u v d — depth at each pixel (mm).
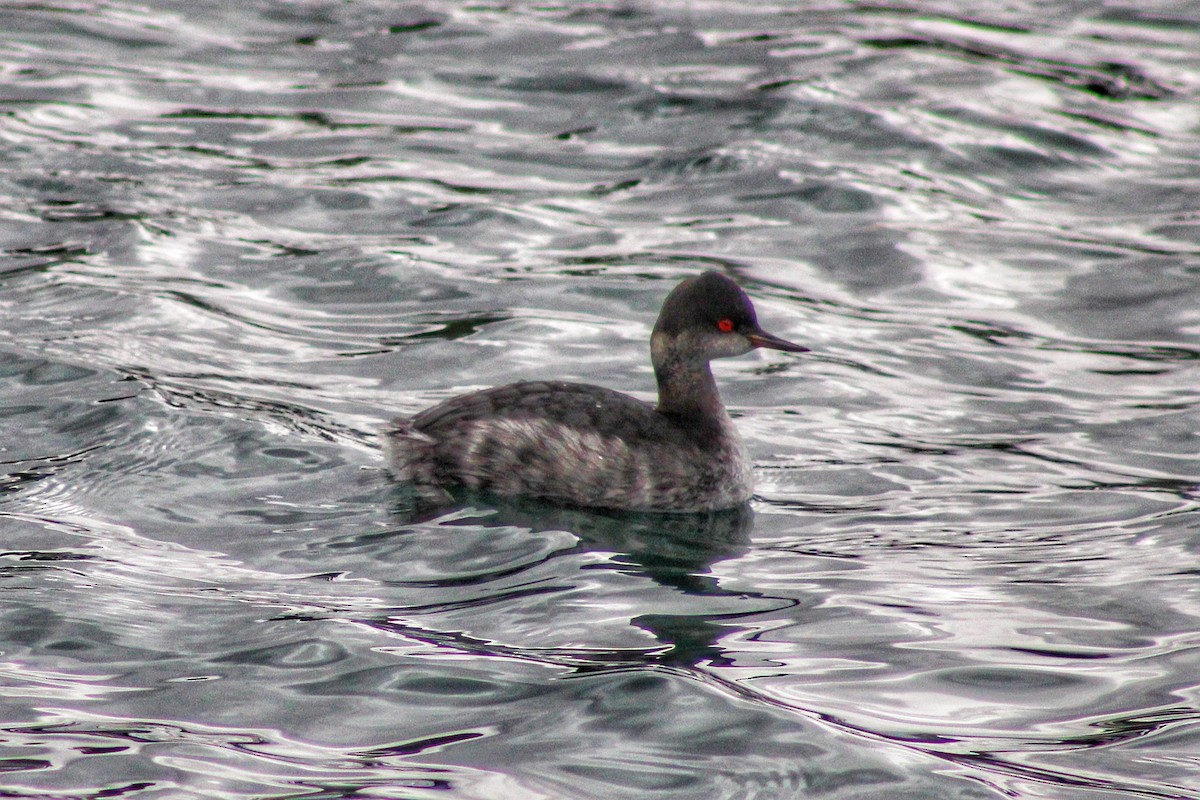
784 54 25359
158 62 24594
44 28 25812
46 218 18266
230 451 12422
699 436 12352
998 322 16547
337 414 13445
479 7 28062
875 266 17984
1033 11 28609
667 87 23703
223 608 9891
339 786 7883
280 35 26281
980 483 12648
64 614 9680
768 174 20609
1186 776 8125
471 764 8141
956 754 8336
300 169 20406
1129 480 12672
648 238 18609
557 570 10773
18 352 14156
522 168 20859
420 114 22781
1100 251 18469
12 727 8352
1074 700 9000
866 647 9625
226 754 8164
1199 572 10820
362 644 9453
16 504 11320
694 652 9500
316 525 11305
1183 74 24906
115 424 12727
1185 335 16219
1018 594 10484
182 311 15641
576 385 12656
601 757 8227
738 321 12461
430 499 11930
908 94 23469
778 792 7938
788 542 11484
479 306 16344
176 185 19578
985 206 19969
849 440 13594
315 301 16375
